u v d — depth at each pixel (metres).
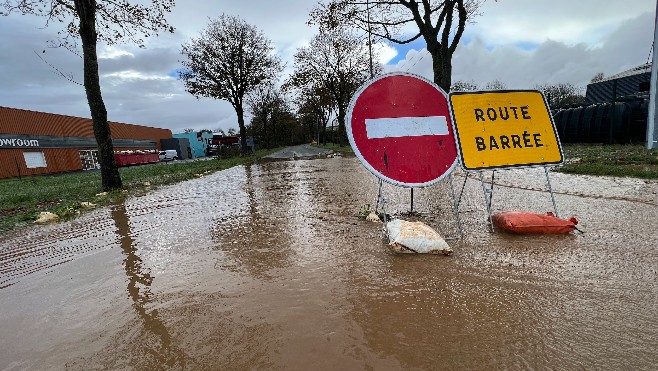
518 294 2.48
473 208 5.27
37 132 34.59
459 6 13.45
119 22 12.81
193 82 34.91
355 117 3.98
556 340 1.94
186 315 2.46
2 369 1.96
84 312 2.61
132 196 9.73
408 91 4.13
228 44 34.81
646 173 7.20
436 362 1.81
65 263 3.92
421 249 3.34
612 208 4.76
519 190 6.65
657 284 2.51
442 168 4.05
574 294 2.44
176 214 6.44
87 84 11.38
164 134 73.69
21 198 10.20
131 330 2.30
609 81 29.34
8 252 4.62
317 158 25.19
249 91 38.19
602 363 1.73
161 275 3.29
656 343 1.87
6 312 2.71
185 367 1.88
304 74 45.03
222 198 8.17
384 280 2.83
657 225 3.88
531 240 3.62
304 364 1.85
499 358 1.81
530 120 4.17
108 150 11.83
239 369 1.84
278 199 7.41
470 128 4.05
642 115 16.05
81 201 8.98
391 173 3.97
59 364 1.98
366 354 1.90
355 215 5.31
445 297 2.50
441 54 14.06
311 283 2.86
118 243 4.62
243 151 37.72
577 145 19.06
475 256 3.25
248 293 2.75
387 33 15.66
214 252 3.89
